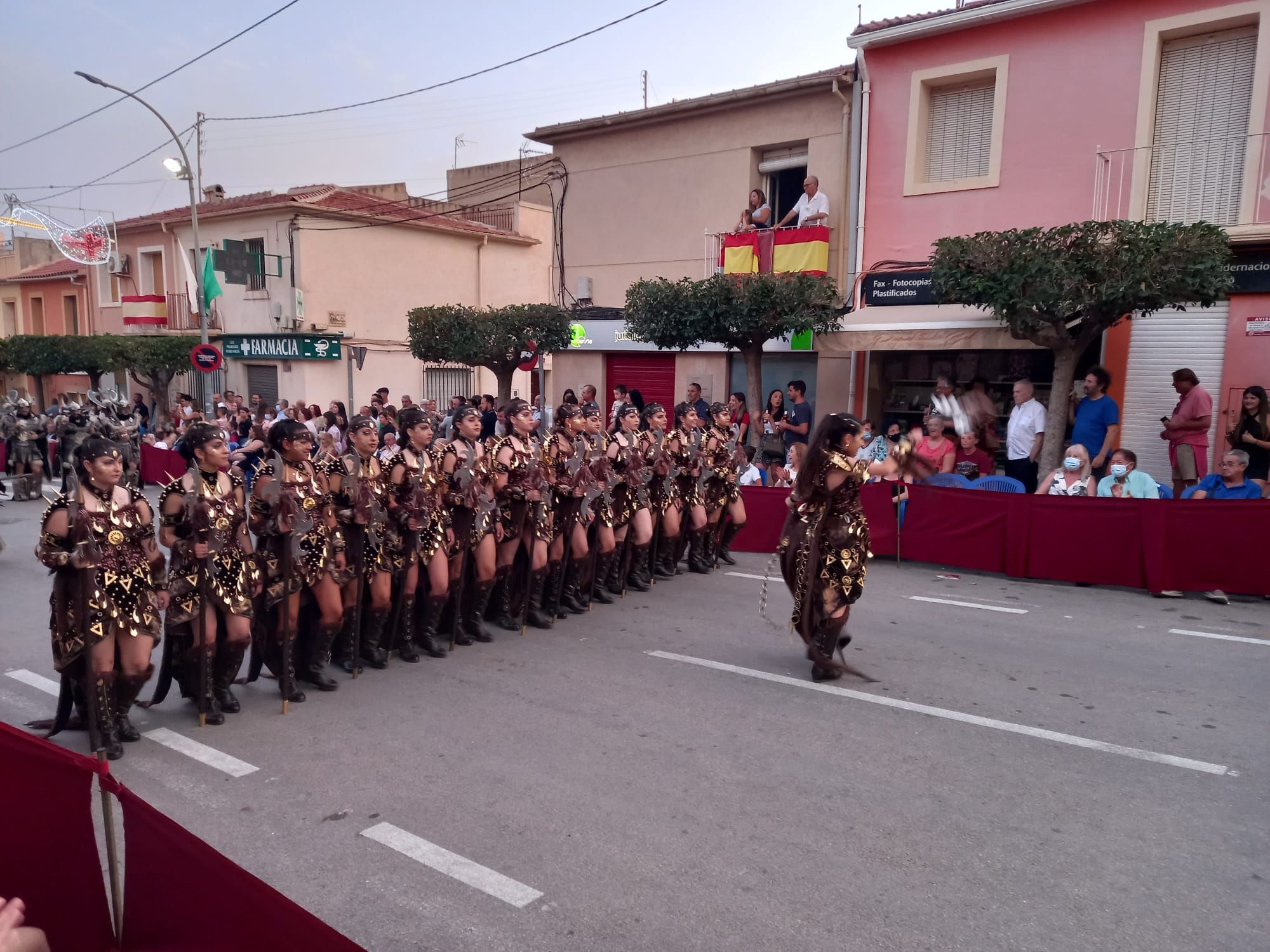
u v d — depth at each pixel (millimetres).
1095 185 12477
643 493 8352
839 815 4152
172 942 2502
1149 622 7406
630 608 7941
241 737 5141
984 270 10266
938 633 7078
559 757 4812
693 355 16938
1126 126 12242
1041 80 12820
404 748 4961
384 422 15492
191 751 4953
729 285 12938
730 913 3402
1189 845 3871
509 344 17578
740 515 9555
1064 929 3283
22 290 34344
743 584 8859
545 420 17391
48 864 2797
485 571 6844
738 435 11633
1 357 28953
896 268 13992
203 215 24141
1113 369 12203
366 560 6184
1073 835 3959
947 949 3178
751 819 4121
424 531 6484
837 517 5793
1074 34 12516
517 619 7340
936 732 5098
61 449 16641
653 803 4270
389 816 4180
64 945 2777
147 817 2539
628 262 18219
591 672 6211
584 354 18578
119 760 4844
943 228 13828
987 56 13203
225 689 5496
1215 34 11703
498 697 5738
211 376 25109
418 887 3596
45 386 33375
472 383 25484
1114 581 8617
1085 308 10000
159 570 5039
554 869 3715
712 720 5312
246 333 23109
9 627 7672
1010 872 3670
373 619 6316
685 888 3572
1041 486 9617
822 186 15547
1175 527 8250
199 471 5246
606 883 3609
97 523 4789
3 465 19500
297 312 22000
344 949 2086
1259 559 7969
